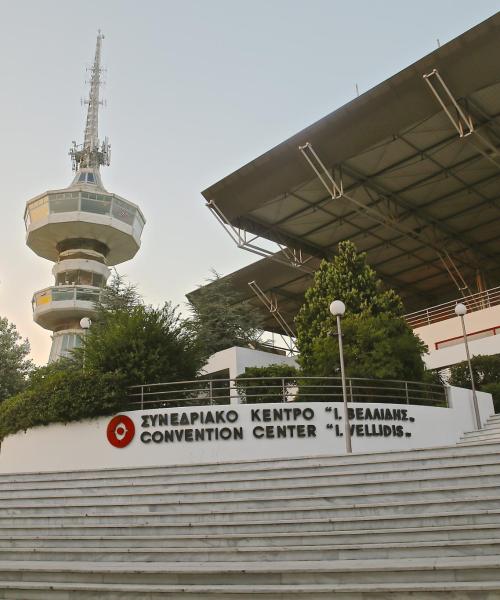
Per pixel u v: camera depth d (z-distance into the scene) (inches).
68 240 2726.4
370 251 1846.7
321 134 1261.1
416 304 2253.9
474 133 1183.6
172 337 839.1
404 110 1174.3
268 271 1978.3
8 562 391.9
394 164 1382.9
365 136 1235.2
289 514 418.6
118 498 491.5
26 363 1357.0
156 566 350.6
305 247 1766.7
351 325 843.4
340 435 709.9
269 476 503.8
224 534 401.7
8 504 512.1
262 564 340.5
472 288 2041.1
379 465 481.4
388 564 313.0
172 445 708.7
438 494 408.8
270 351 1352.1
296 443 700.7
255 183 1403.8
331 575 306.0
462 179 1459.2
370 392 810.2
